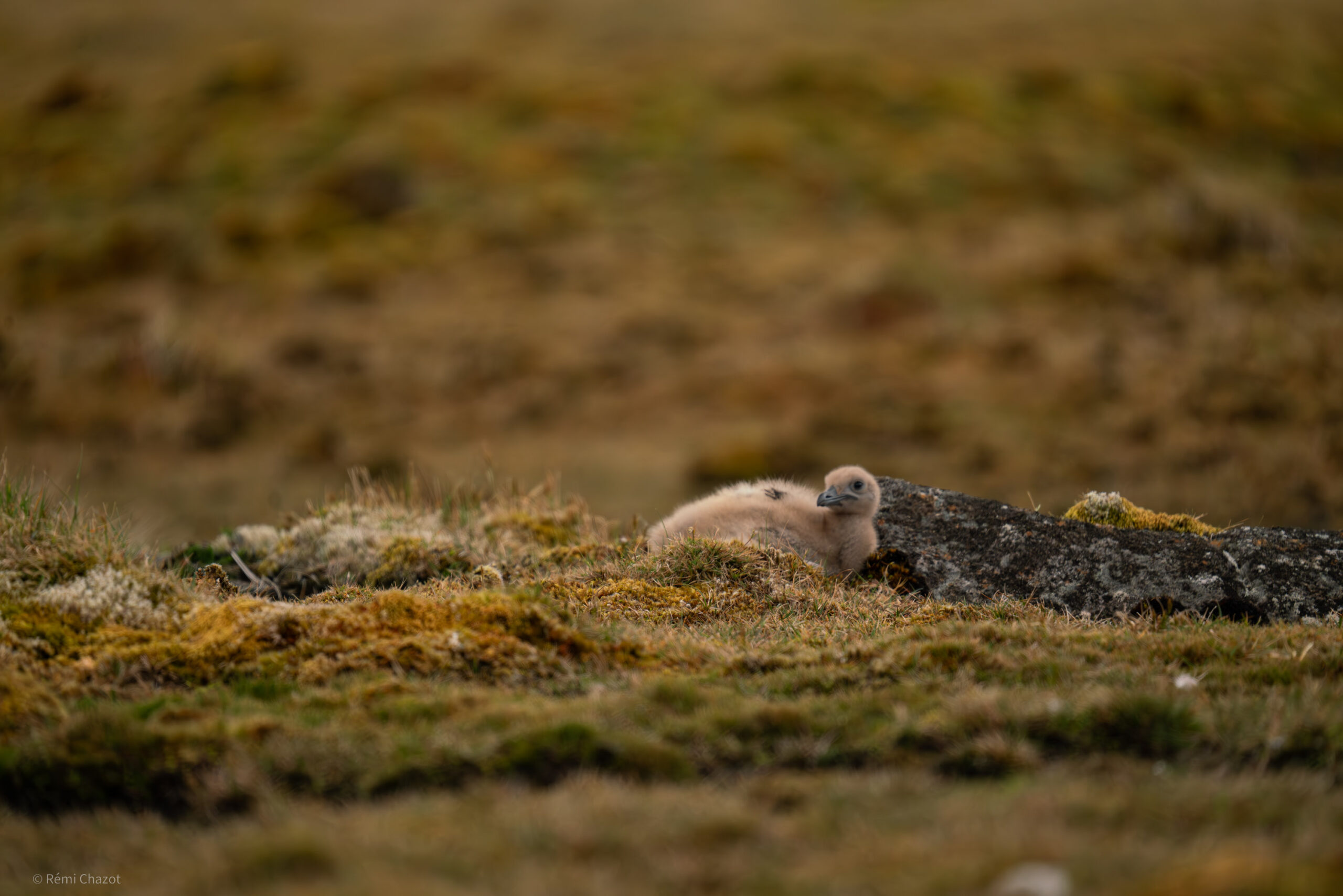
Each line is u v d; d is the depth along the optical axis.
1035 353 82.56
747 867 14.42
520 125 133.50
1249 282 89.38
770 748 19.02
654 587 28.50
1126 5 170.38
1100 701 19.31
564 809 16.14
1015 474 65.69
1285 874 12.50
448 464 71.25
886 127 130.75
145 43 158.25
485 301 98.25
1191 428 66.31
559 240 109.81
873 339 90.12
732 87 140.88
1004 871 13.55
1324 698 20.06
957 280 98.44
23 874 15.91
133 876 15.36
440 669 22.72
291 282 100.88
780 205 116.12
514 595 24.92
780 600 28.17
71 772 18.42
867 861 14.33
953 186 119.19
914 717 19.56
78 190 118.06
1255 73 148.12
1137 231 102.50
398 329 92.62
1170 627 26.56
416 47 158.62
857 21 164.75
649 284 101.12
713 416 79.06
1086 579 29.03
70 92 137.88
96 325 90.69
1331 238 102.81
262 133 127.38
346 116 131.75
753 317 94.69
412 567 32.81
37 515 28.53
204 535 57.09
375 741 19.05
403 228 111.75
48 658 23.47
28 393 78.12
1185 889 12.50
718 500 33.47
